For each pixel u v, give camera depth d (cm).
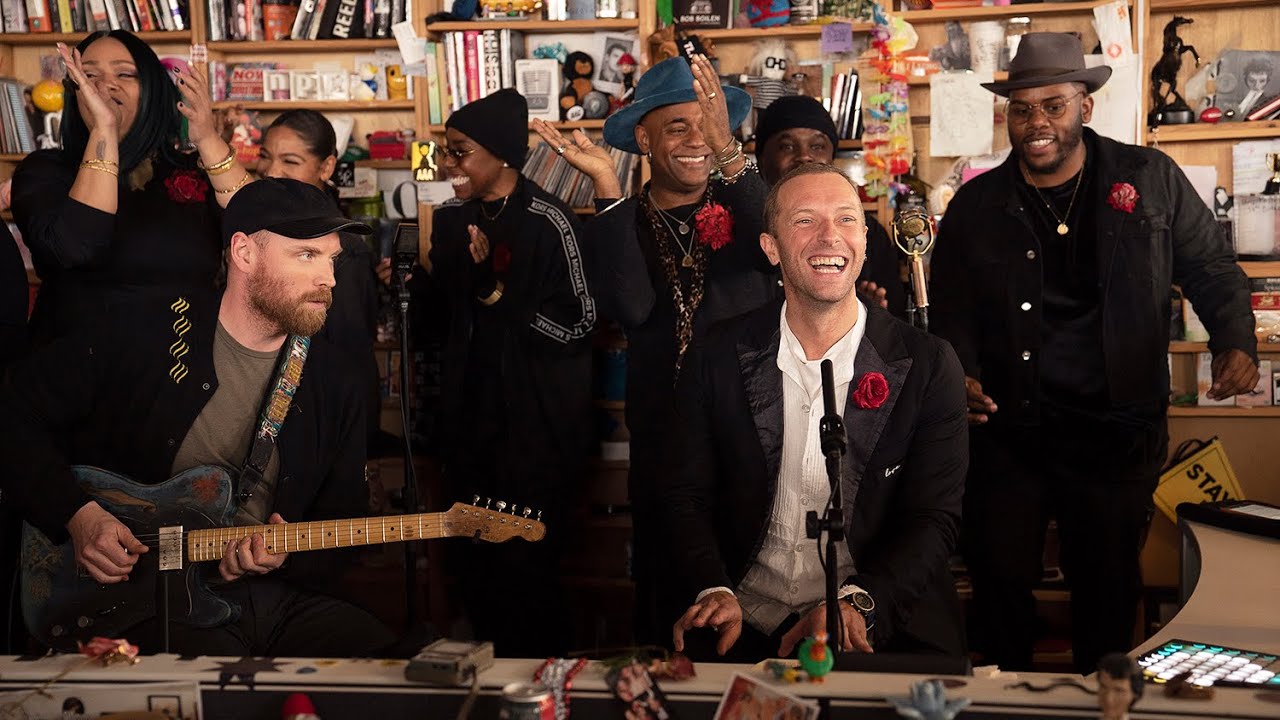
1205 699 144
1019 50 361
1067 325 354
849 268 225
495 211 423
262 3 488
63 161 324
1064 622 425
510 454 413
